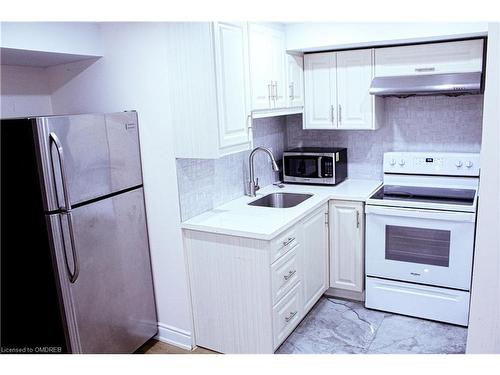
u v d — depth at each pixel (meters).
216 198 2.94
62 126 2.10
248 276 2.45
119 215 2.47
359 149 3.63
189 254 2.63
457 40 2.83
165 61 2.41
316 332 2.85
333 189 3.33
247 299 2.48
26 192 2.10
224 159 3.01
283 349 2.66
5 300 2.26
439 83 2.84
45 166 2.04
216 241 2.51
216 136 2.34
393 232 2.94
